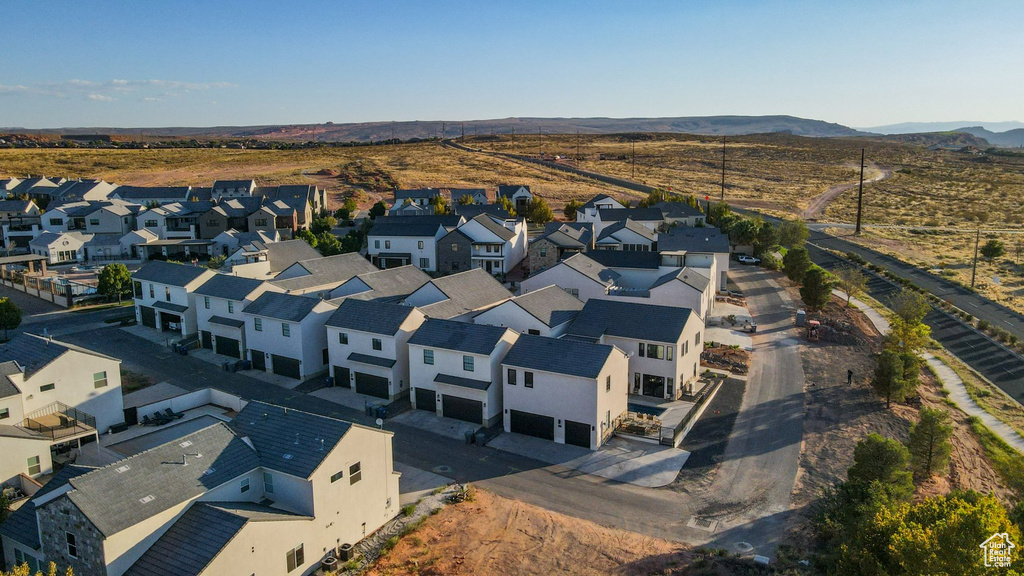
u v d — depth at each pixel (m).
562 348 44.53
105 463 39.41
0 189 136.00
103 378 43.88
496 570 30.47
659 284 63.97
